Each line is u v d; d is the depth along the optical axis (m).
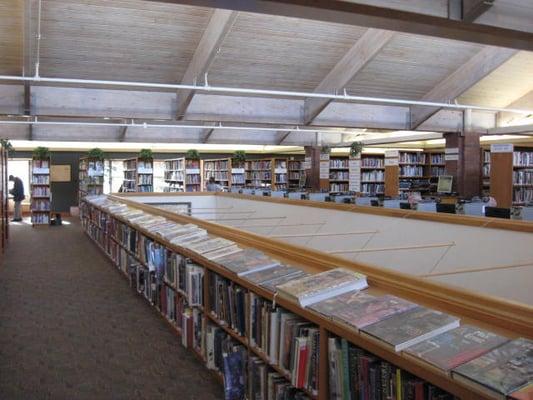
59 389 3.47
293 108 11.25
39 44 7.99
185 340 4.03
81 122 13.05
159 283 4.91
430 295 2.15
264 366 2.75
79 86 9.70
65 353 4.14
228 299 3.19
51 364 3.91
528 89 11.40
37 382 3.58
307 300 2.29
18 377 3.67
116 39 8.05
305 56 9.15
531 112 10.97
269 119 11.06
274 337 2.59
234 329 3.12
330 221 6.41
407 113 11.93
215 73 9.44
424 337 1.78
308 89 10.44
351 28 8.38
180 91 9.98
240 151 17.59
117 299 5.89
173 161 16.97
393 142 14.21
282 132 15.83
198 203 10.59
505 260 3.90
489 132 12.02
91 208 11.01
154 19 7.57
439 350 1.67
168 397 3.33
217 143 15.34
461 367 1.54
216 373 3.54
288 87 10.32
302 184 16.66
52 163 17.69
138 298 5.93
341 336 2.06
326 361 2.17
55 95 9.63
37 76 7.74
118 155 18.39
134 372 3.74
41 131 13.87
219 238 4.04
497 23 4.89
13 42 7.88
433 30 4.97
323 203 6.65
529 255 3.71
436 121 11.76
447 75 10.34
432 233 4.68
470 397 1.49
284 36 8.39
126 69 9.03
